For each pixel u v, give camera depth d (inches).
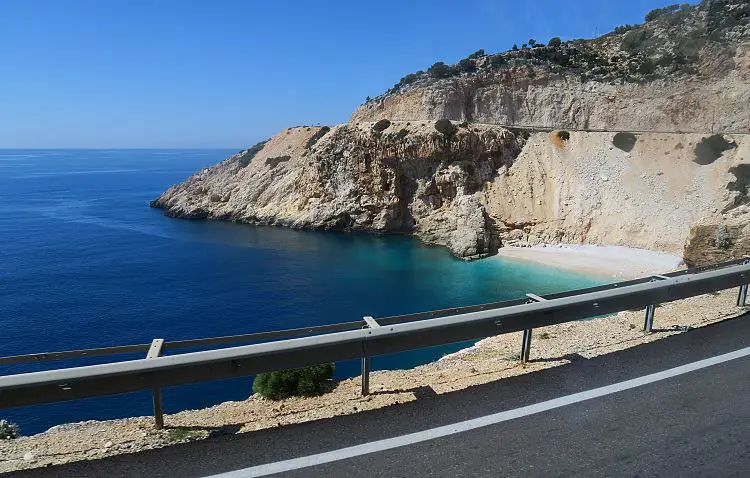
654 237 1878.7
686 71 2679.6
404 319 291.6
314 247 2230.6
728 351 306.2
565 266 1766.7
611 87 2834.6
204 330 1238.3
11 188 5359.3
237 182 3243.1
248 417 251.9
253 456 197.2
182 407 782.5
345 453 197.9
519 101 3068.4
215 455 198.8
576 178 2207.2
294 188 2871.6
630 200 2025.1
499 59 3378.4
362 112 3361.2
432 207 2438.5
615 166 2164.1
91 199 4271.7
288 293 1533.0
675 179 1994.3
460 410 235.5
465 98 3058.6
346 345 253.0
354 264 1898.4
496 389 259.3
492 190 2317.9
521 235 2133.4
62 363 1067.9
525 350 303.9
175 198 3435.0
